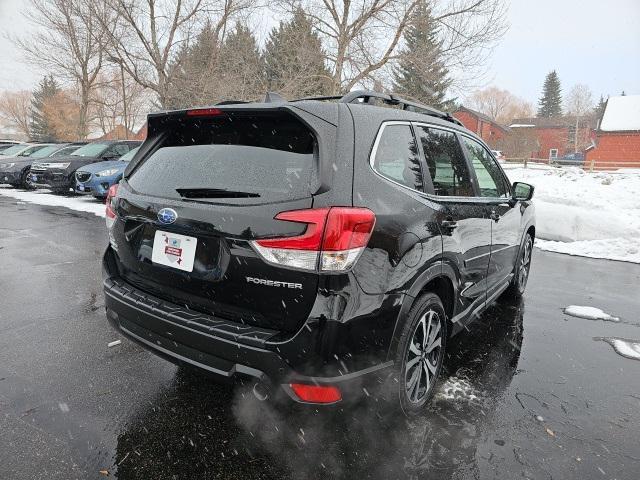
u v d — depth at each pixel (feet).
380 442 7.79
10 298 14.67
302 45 61.87
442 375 10.37
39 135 198.80
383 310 7.07
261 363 6.56
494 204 11.89
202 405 8.74
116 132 128.67
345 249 6.46
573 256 24.40
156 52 69.77
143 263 8.19
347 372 6.73
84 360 10.45
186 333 7.16
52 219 30.58
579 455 7.63
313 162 6.79
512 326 13.66
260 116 7.39
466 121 203.82
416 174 8.62
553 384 10.08
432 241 8.18
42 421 8.09
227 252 6.88
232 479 6.87
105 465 7.07
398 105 9.93
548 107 329.31
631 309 15.40
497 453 7.61
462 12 55.52
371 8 59.16
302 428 8.11
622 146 138.21
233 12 69.82
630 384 10.16
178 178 7.95
